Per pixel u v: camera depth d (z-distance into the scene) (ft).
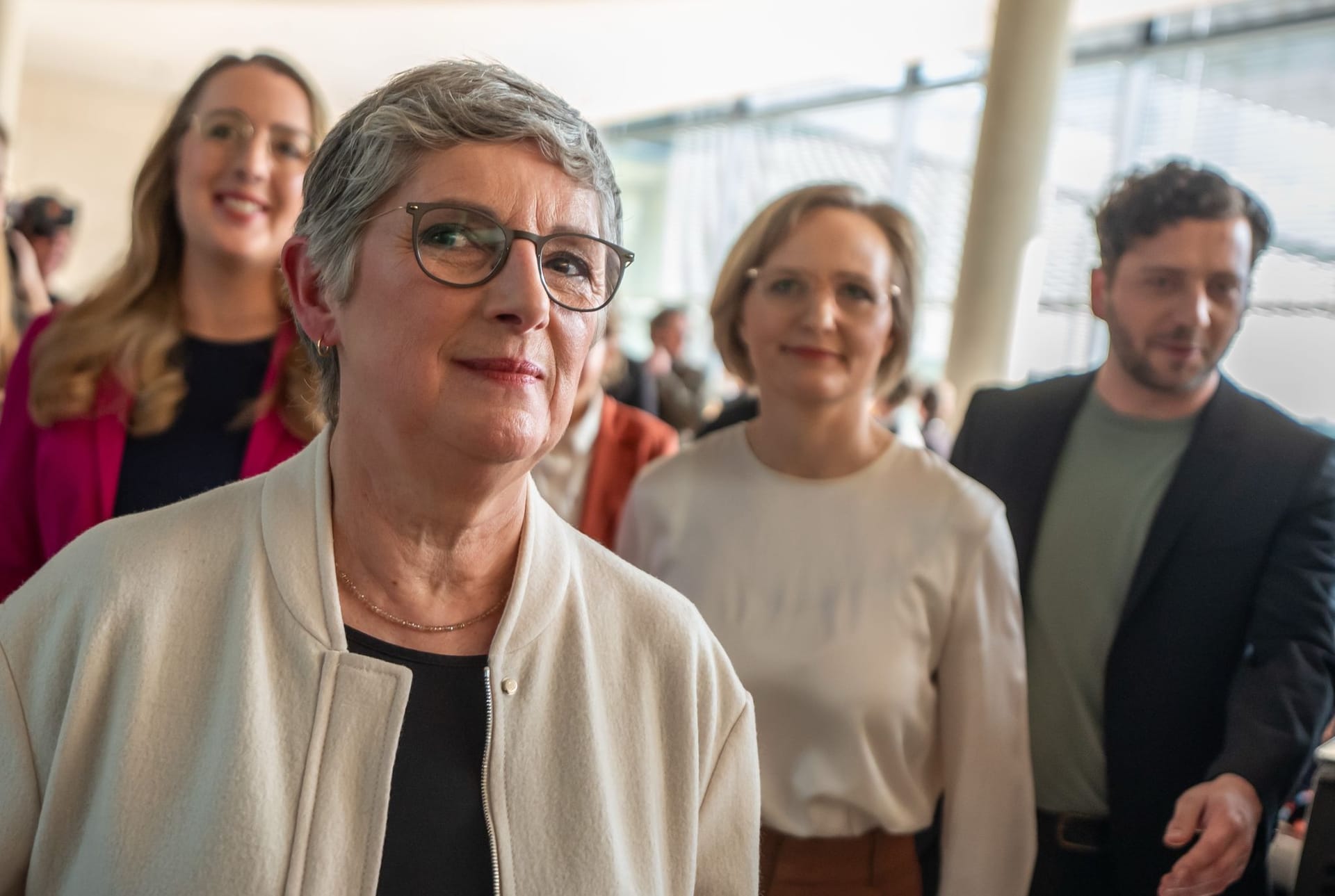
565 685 3.35
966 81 31.01
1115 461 6.22
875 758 5.26
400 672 3.12
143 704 3.00
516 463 3.17
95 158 48.42
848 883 5.19
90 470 5.40
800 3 28.32
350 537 3.30
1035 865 5.92
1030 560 6.25
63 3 37.29
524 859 3.12
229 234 5.64
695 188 39.78
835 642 5.29
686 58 33.63
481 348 3.02
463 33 34.14
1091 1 24.22
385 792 3.01
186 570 3.18
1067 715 5.98
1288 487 5.66
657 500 6.02
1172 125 26.40
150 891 2.85
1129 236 6.03
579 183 3.17
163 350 5.58
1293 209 23.59
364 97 3.20
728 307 5.99
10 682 3.07
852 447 5.75
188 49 40.42
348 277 3.14
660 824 3.44
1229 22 25.82
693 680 3.59
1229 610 5.64
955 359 21.54
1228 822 4.78
